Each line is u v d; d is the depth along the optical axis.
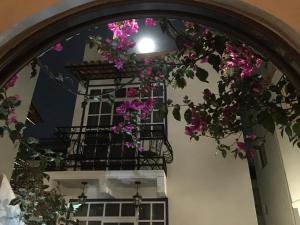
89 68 6.21
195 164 5.65
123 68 2.82
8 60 0.89
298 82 0.82
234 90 2.33
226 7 0.88
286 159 4.89
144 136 5.89
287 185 4.94
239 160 5.53
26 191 2.96
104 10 0.94
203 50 2.12
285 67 0.85
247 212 5.13
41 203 3.10
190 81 5.96
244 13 0.87
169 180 5.60
